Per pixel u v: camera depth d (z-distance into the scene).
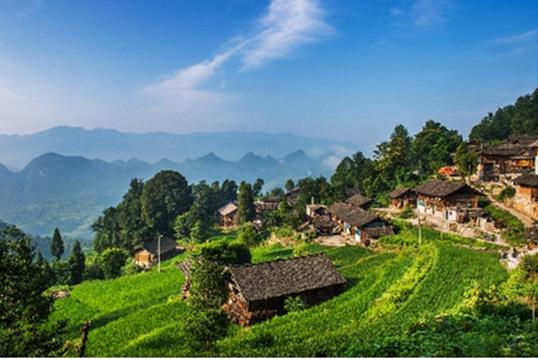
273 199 149.88
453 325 26.88
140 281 77.19
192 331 31.88
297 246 84.31
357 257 69.00
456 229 68.44
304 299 47.59
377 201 106.06
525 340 21.75
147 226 128.00
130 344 40.19
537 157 72.69
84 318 59.00
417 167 112.81
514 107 143.88
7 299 22.08
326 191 127.75
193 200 152.75
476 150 95.31
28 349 22.00
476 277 44.53
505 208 71.25
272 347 30.89
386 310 39.03
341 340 29.69
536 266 37.91
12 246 23.00
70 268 96.88
